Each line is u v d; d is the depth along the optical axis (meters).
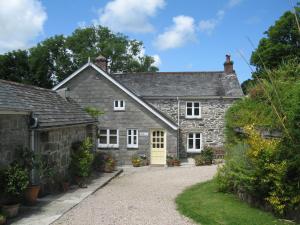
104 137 26.77
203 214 10.42
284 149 9.48
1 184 9.87
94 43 51.50
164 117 26.14
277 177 9.34
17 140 11.46
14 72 43.81
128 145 26.53
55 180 14.53
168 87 29.80
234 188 12.88
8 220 9.73
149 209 11.41
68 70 48.56
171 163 25.42
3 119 10.55
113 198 13.26
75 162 16.19
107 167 21.17
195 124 28.59
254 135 10.41
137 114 26.41
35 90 16.28
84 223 9.67
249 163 10.52
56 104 17.05
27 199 11.61
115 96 26.66
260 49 29.50
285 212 9.59
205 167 23.33
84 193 13.99
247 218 9.66
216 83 29.95
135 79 31.11
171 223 9.69
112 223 9.70
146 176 20.05
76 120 17.16
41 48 46.81
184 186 16.16
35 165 11.67
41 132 13.24
